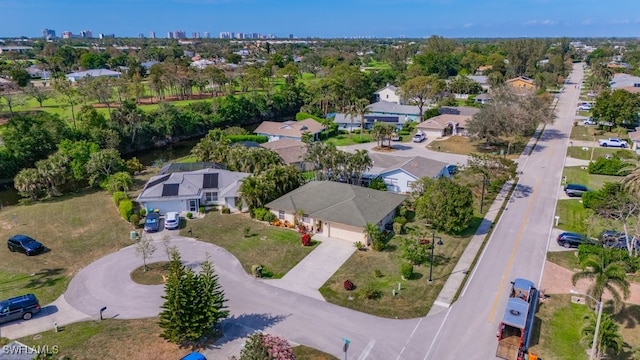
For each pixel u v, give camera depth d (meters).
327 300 34.47
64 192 61.78
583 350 28.64
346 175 60.47
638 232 42.12
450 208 44.53
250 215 51.53
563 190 60.09
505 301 34.22
